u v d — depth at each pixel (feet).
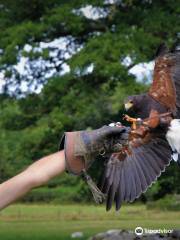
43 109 66.49
